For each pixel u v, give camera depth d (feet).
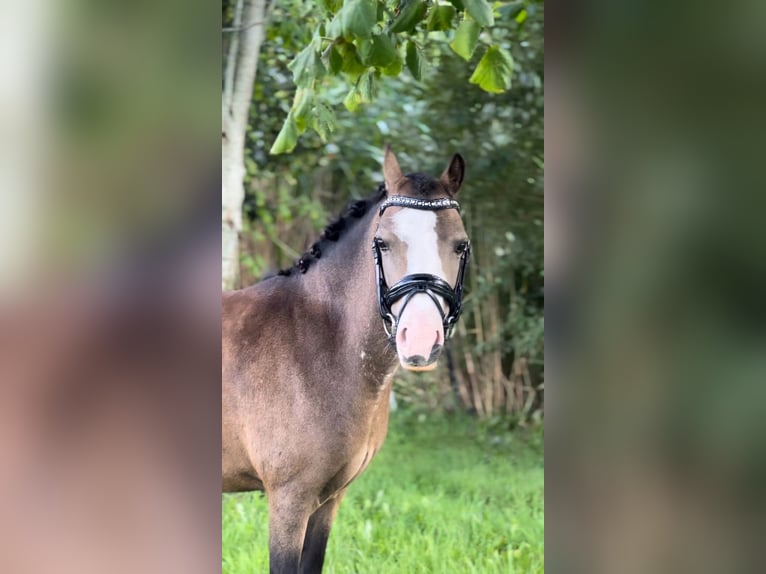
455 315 7.89
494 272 21.70
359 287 8.38
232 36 16.21
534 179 20.77
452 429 21.06
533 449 19.26
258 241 21.26
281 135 7.98
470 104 20.38
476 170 20.40
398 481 16.25
